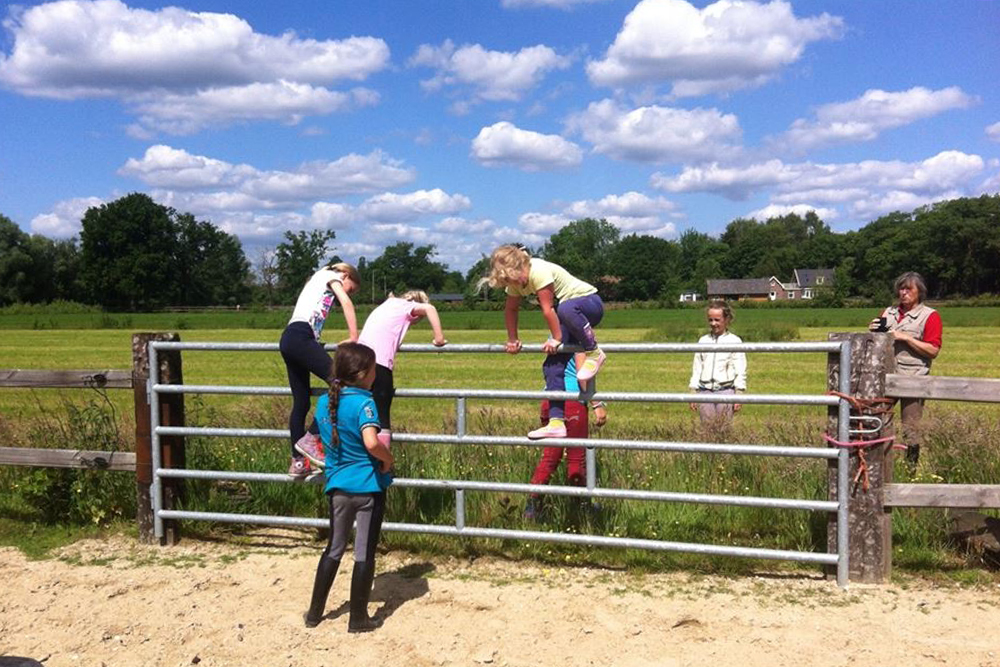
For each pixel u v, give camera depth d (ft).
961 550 17.60
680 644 14.10
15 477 23.07
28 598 16.46
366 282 455.63
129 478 21.49
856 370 16.15
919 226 344.69
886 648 13.75
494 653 13.84
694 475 21.61
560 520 19.24
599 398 17.30
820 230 552.41
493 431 26.73
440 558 18.58
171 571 17.94
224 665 13.60
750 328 130.93
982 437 21.79
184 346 19.20
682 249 506.48
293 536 20.30
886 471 16.28
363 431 14.61
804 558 16.43
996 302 266.77
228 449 23.15
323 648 14.14
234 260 418.10
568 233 457.68
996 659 13.33
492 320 197.98
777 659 13.46
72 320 214.28
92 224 346.74
